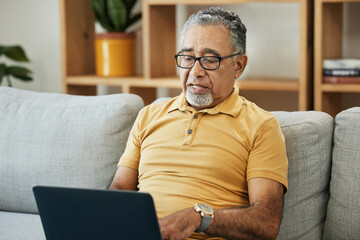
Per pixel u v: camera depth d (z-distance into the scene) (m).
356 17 2.94
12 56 3.30
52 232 1.37
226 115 1.66
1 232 1.79
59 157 1.94
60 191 1.31
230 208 1.53
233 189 1.59
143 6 2.93
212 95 1.66
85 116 1.96
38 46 3.65
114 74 3.15
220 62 1.64
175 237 1.37
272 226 1.48
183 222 1.38
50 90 3.68
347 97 3.04
